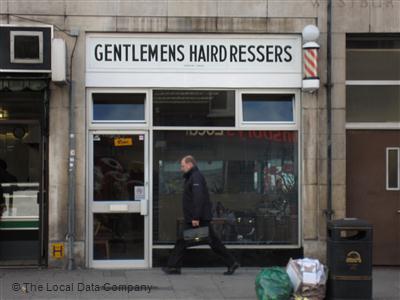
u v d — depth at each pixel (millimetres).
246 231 10414
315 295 7805
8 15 9844
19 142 10375
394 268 10555
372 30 10289
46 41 9594
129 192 10234
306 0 10250
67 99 9969
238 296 8398
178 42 10211
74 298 8195
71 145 9930
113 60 10109
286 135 10422
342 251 7965
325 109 10273
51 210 9938
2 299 8125
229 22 10172
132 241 10234
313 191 10258
